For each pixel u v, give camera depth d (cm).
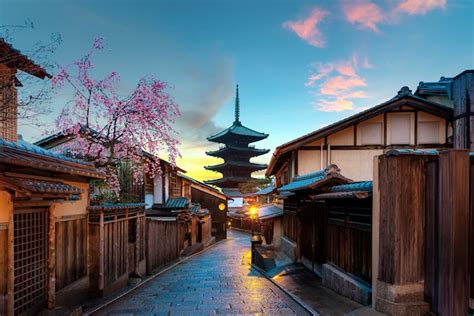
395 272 559
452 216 483
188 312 750
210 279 1227
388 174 580
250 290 998
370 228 688
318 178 1050
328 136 1521
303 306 759
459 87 1282
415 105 1456
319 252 1093
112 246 984
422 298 559
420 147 1470
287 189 1275
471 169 503
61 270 734
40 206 629
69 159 782
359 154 1503
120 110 1215
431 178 552
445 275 496
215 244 2992
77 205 820
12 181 500
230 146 5684
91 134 1216
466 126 1238
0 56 657
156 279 1255
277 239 1769
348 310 668
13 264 540
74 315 668
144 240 1323
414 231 563
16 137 868
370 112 1473
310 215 1198
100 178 884
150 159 1620
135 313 748
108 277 948
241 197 5541
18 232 570
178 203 2172
